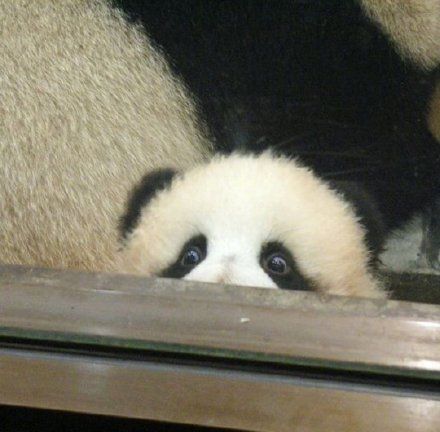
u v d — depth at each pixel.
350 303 1.31
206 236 1.51
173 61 1.64
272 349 1.29
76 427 1.34
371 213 1.54
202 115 1.63
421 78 1.60
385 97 1.59
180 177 1.57
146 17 1.65
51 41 1.67
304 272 1.50
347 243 1.52
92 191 1.62
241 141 1.61
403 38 1.60
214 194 1.53
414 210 1.55
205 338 1.30
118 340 1.31
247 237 1.51
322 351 1.29
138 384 1.31
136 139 1.64
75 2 1.68
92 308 1.31
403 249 1.53
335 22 1.60
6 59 1.66
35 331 1.31
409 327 1.29
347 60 1.60
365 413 1.30
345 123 1.59
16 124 1.65
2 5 1.67
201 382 1.31
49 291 1.31
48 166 1.63
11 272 1.34
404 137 1.58
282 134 1.59
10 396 1.32
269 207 1.52
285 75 1.61
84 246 1.59
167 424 1.34
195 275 1.47
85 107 1.65
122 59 1.67
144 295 1.31
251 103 1.61
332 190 1.56
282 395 1.30
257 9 1.60
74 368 1.31
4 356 1.32
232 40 1.62
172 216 1.53
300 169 1.57
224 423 1.31
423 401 1.29
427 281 1.50
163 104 1.65
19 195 1.62
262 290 1.32
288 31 1.61
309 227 1.52
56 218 1.61
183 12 1.63
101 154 1.64
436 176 1.56
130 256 1.54
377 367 1.29
